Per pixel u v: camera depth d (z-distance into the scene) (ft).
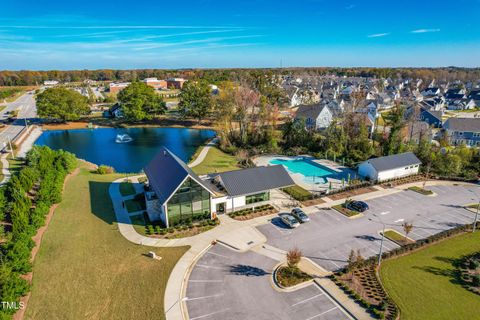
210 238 104.94
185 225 112.16
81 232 107.04
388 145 183.73
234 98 253.85
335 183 155.53
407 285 82.84
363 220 118.21
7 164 183.01
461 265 92.02
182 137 275.18
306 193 143.23
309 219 118.32
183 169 111.86
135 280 83.87
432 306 75.31
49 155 169.17
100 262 91.20
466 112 407.64
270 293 79.71
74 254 94.58
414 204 131.85
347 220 118.21
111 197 135.64
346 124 214.48
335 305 75.72
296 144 220.02
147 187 138.62
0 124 302.45
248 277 85.92
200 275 86.74
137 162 207.21
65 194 136.98
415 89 586.45
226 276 86.33
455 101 440.86
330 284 82.89
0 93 509.35
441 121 295.28
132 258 93.35
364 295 78.79
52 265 89.04
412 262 93.04
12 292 69.92
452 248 100.68
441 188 149.59
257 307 75.00
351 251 90.89
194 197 112.78
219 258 94.58
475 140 240.73
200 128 303.68
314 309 74.38
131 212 122.31
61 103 302.66
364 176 163.02
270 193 142.31
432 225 114.83
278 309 74.38
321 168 181.98
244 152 201.16
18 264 80.38
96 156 219.82
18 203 105.29
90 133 287.48
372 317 71.77
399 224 115.44
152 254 93.35
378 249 99.81
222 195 120.06
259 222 116.16
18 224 97.40
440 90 584.40
